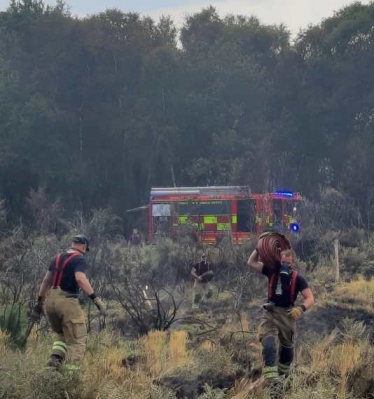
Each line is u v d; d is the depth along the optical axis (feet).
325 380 23.34
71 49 165.17
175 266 65.36
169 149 158.40
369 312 43.29
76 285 26.45
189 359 30.27
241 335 36.81
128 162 161.79
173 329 43.68
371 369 26.35
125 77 166.91
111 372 26.66
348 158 159.22
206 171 152.97
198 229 93.40
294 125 168.04
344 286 53.72
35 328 36.78
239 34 194.90
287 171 156.66
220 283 60.80
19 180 155.02
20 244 67.62
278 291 24.45
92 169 158.30
